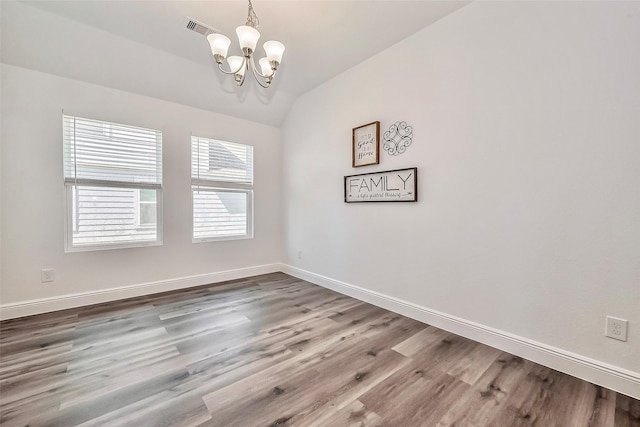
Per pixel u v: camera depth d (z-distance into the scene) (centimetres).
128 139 287
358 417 129
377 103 264
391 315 248
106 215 278
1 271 230
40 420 125
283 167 400
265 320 236
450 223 213
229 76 308
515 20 176
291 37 238
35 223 241
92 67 254
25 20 211
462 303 208
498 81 185
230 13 211
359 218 287
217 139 344
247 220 381
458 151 206
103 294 273
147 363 171
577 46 154
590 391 147
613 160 145
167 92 299
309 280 354
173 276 316
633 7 138
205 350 187
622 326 144
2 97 226
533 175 171
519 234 178
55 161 249
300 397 142
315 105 338
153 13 212
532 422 126
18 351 183
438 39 216
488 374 162
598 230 150
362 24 221
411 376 160
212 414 130
